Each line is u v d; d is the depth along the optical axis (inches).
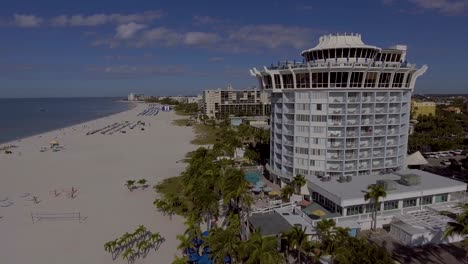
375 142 3260.3
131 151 5826.8
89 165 4726.9
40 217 2760.8
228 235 1718.8
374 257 1401.3
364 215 2426.2
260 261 1432.1
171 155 5442.9
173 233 2426.2
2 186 3681.1
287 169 3454.7
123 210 2906.0
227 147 4968.0
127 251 2031.3
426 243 2155.5
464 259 1980.8
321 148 3169.3
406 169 3366.1
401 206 2568.9
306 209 2618.1
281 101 3459.6
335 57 3206.2
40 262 2042.3
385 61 3329.2
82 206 3019.2
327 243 1632.6
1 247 2235.5
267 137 5787.4
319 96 3117.6
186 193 3036.4
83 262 2034.9
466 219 1700.3
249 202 2412.6
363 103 3147.1
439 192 2650.1
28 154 5541.3
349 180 2869.1
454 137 6387.8
